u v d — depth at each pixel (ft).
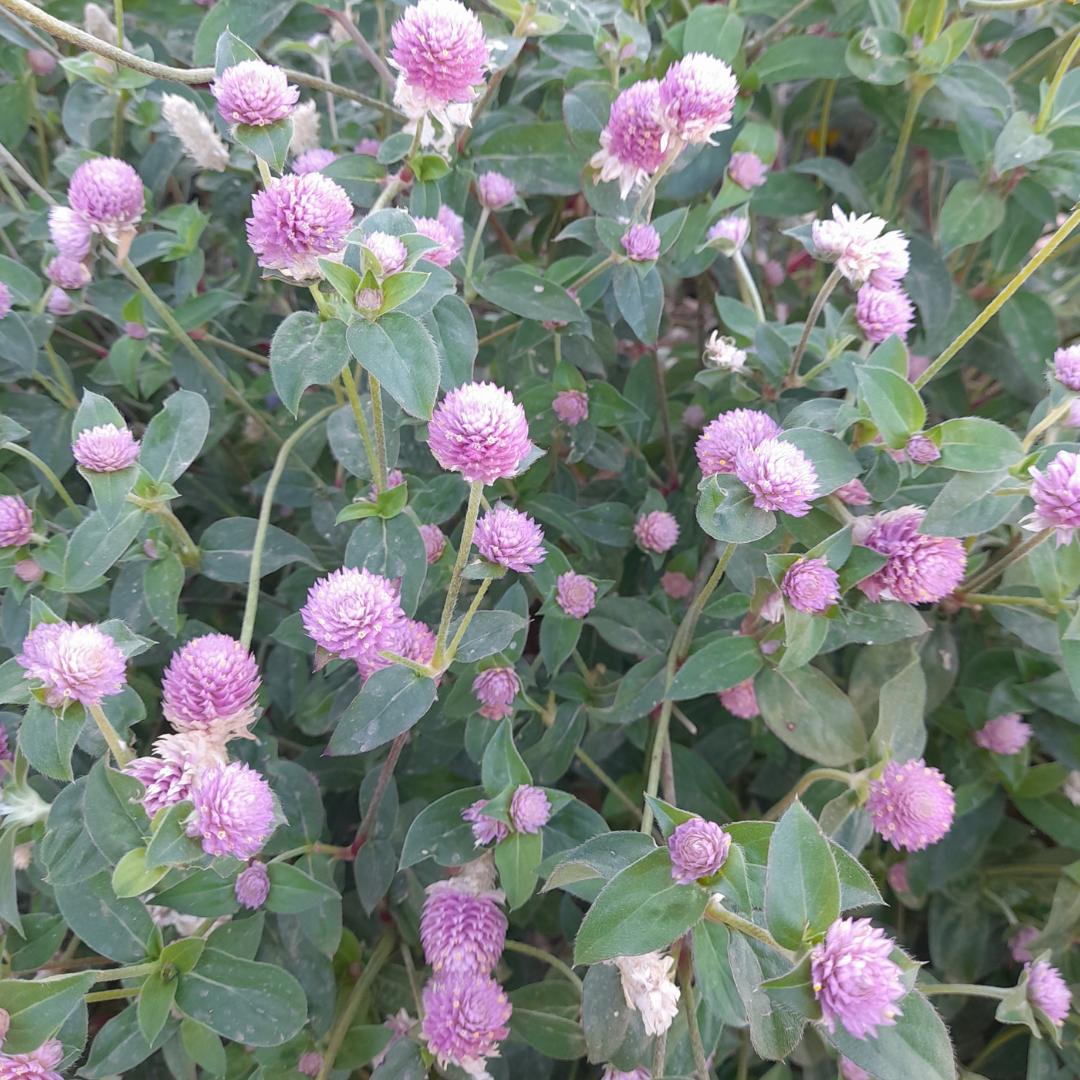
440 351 0.78
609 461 1.07
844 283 1.16
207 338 1.06
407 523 0.78
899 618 0.80
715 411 1.03
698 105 0.83
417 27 0.76
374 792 0.87
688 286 1.46
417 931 0.89
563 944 0.99
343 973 0.90
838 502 0.80
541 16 0.96
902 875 0.99
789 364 0.95
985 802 0.99
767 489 0.71
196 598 1.05
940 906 1.01
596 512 1.03
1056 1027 0.78
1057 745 0.95
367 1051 0.82
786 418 0.85
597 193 0.99
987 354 1.12
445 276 0.72
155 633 0.92
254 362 1.22
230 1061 0.83
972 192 1.05
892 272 0.87
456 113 0.87
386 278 0.64
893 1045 0.53
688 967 0.73
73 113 1.08
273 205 0.67
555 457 1.07
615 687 0.95
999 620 0.88
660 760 0.90
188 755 0.66
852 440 0.82
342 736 0.70
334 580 0.70
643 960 0.67
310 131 1.08
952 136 1.13
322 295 0.70
